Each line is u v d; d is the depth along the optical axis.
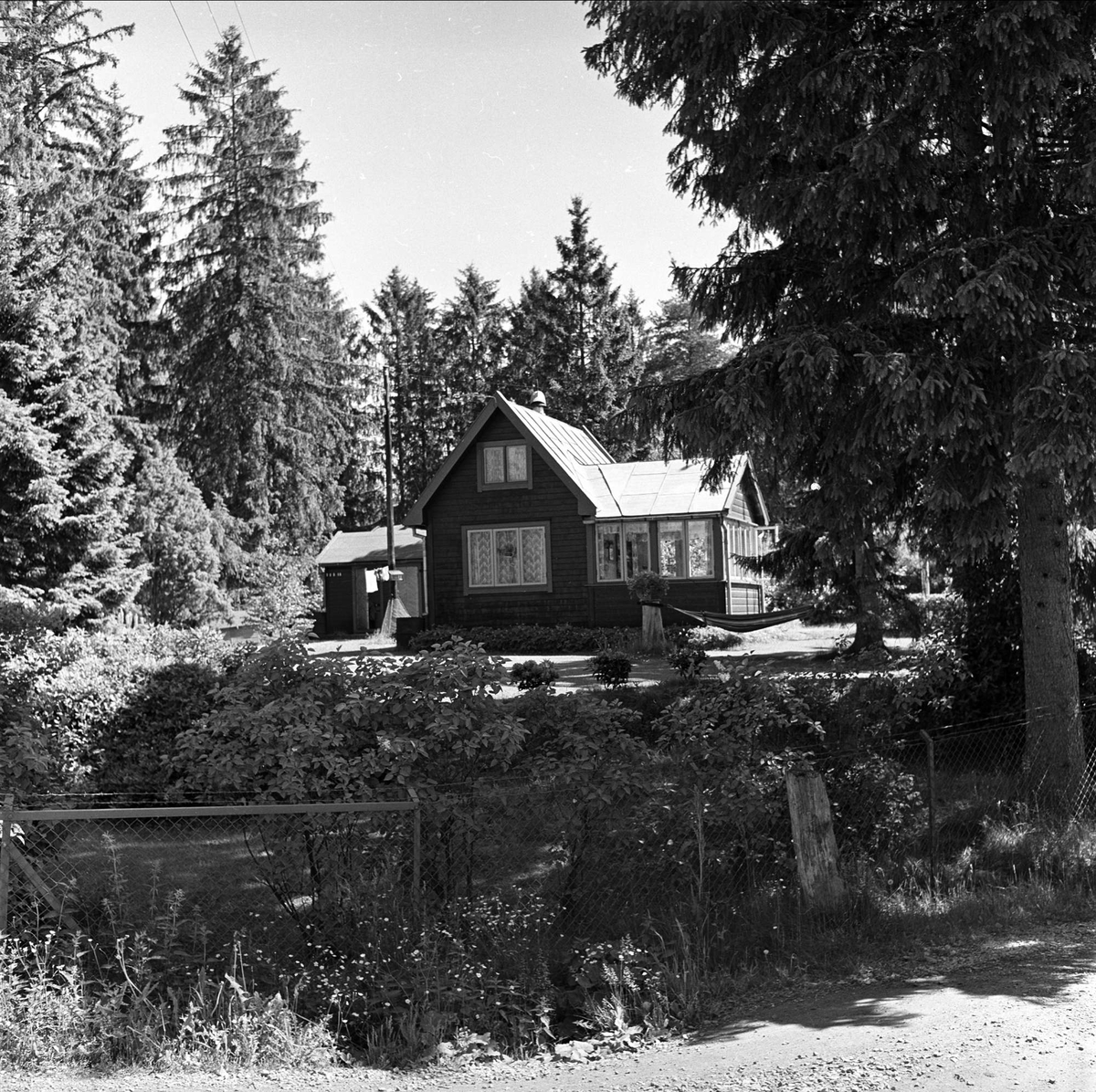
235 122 40.31
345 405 50.44
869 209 9.25
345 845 6.64
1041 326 9.27
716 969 6.60
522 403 56.59
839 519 10.79
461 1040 5.50
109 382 30.70
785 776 7.50
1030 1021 5.43
